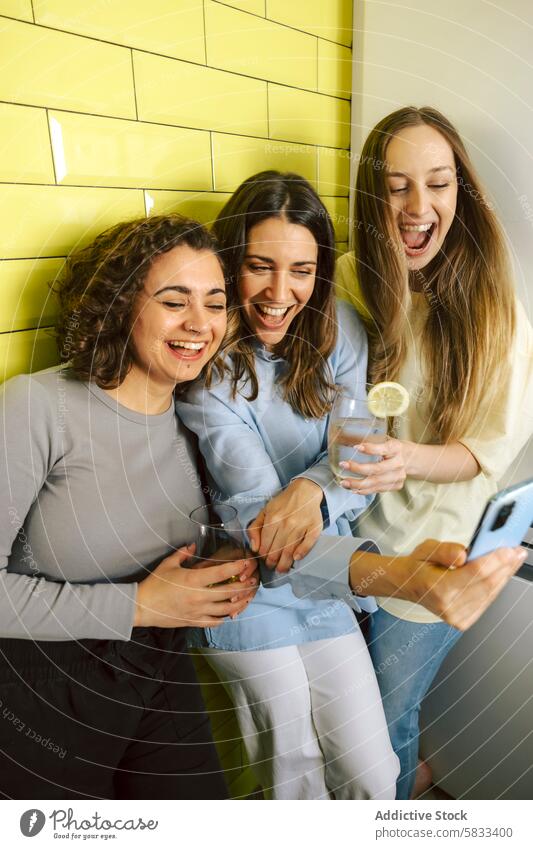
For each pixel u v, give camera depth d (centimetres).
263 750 87
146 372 71
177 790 76
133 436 73
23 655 67
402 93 95
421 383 92
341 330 93
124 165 78
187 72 81
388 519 94
